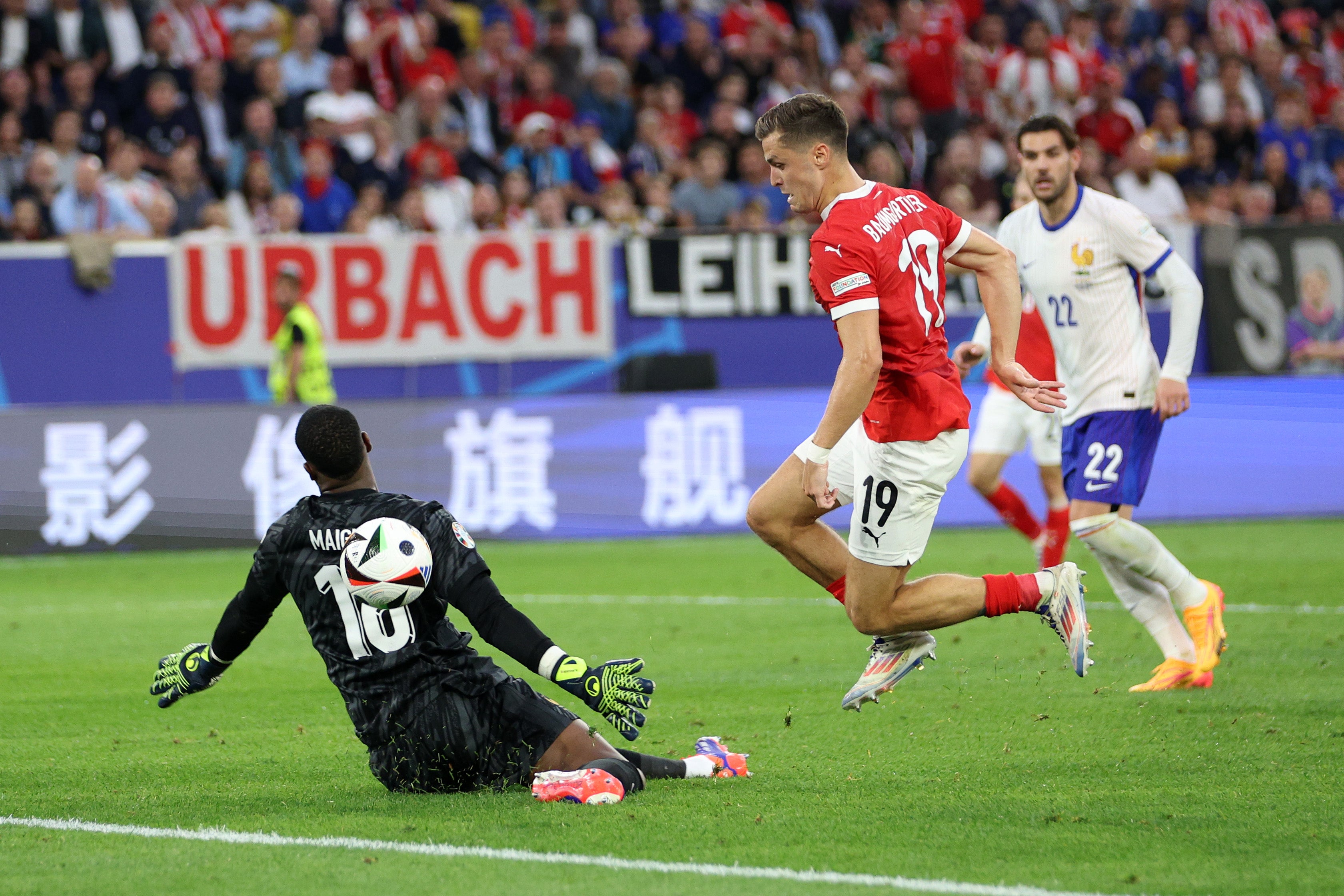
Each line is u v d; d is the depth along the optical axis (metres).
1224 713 20.27
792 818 14.73
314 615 15.22
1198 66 73.75
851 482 18.16
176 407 44.53
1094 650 25.78
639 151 59.59
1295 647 25.69
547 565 40.16
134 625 30.69
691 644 27.39
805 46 66.19
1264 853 13.38
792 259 51.09
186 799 16.08
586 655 26.16
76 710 22.03
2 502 43.22
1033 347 29.61
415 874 12.85
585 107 62.06
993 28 70.19
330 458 15.06
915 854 13.40
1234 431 47.97
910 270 16.69
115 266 46.91
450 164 55.88
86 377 46.84
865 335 16.06
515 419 45.97
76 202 50.19
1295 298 51.66
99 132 54.50
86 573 39.94
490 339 49.31
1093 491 22.58
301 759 18.33
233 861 13.38
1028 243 23.22
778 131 16.83
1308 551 39.69
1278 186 64.38
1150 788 16.03
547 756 15.56
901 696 22.08
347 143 57.53
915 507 17.00
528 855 13.38
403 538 14.82
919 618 17.22
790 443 47.44
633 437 46.66
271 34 61.03
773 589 35.09
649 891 12.27
